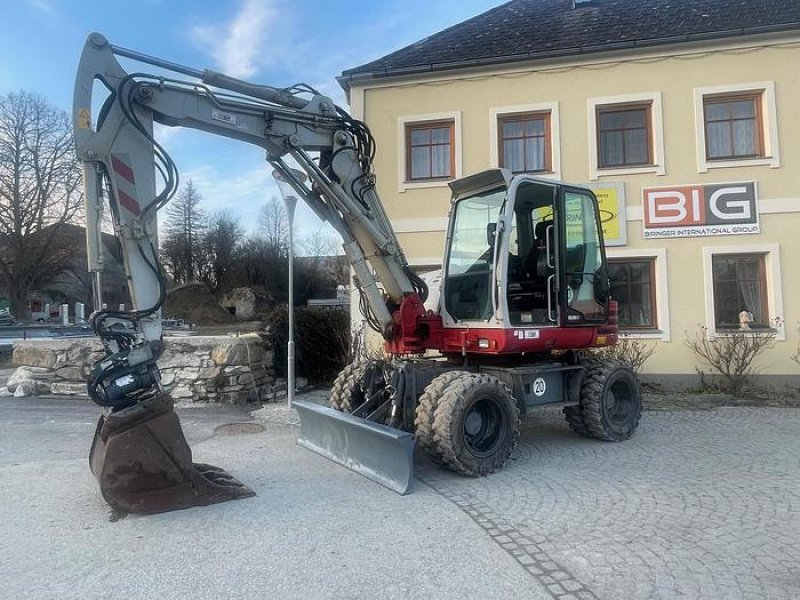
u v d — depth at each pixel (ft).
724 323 34.91
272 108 18.72
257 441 22.97
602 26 39.14
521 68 37.11
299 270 153.58
